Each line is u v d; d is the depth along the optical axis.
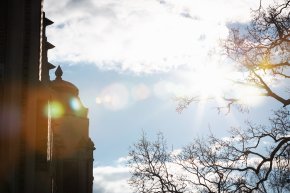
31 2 15.72
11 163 14.73
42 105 16.33
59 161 36.28
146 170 24.06
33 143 15.22
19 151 14.87
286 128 20.19
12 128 14.93
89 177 38.16
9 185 14.53
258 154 20.03
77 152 37.16
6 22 15.45
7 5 15.56
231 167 20.78
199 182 21.97
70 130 37.44
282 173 19.75
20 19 15.55
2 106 14.99
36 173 15.91
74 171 37.06
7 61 15.22
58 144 35.91
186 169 22.61
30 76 15.38
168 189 23.06
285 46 19.94
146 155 24.31
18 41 15.43
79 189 36.97
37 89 15.56
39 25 15.82
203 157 21.89
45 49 22.91
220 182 20.70
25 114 15.07
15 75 15.22
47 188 16.91
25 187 14.75
